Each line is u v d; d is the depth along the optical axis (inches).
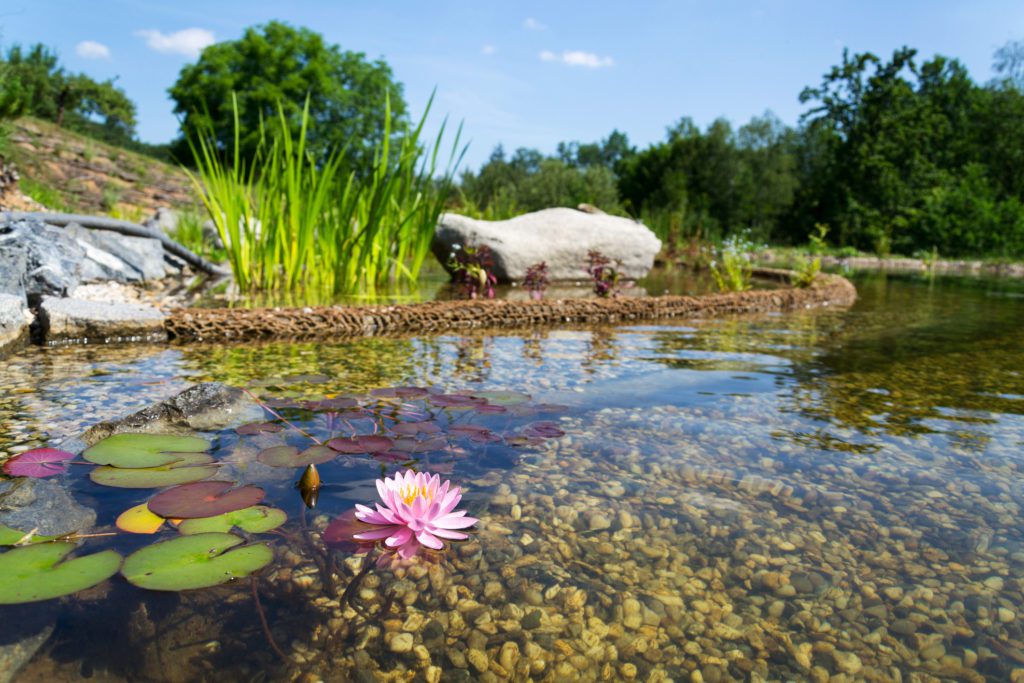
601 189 773.3
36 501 52.9
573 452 70.1
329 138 1389.0
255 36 1366.9
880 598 43.4
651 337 158.6
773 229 1316.4
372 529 50.2
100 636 36.6
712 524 53.6
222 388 81.4
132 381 97.4
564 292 276.5
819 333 170.4
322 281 240.7
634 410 88.7
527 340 149.8
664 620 40.5
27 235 167.6
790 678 35.5
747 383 108.1
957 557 49.0
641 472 64.9
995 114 1218.0
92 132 1424.7
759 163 1375.5
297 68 1422.2
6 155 300.2
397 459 64.3
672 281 340.2
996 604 42.8
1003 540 51.8
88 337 132.5
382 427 76.3
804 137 1584.6
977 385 109.3
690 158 1327.5
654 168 1398.9
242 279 218.4
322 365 114.2
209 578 41.5
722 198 1304.1
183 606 39.8
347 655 36.1
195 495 54.2
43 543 45.5
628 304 194.2
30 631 36.6
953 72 1338.6
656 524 53.3
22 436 69.9
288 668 34.7
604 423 81.9
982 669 36.5
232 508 51.6
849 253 792.9
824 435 79.4
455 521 49.4
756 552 49.1
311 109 1403.8
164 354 122.0
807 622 40.7
